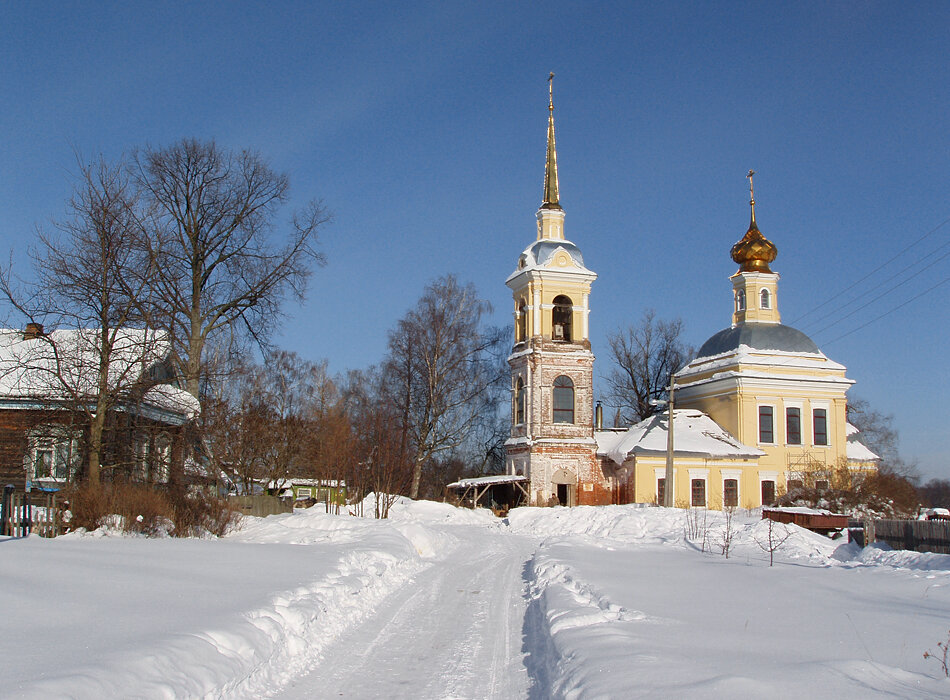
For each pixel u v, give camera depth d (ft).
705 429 190.80
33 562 52.80
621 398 250.57
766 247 208.13
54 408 90.38
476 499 179.83
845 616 44.52
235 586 47.14
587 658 32.27
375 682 34.63
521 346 185.78
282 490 154.51
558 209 189.16
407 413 183.42
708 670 29.58
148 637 31.60
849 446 211.61
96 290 91.04
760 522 111.34
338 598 49.24
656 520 128.77
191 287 128.98
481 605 55.98
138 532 81.82
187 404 106.22
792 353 197.57
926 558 79.51
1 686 23.50
